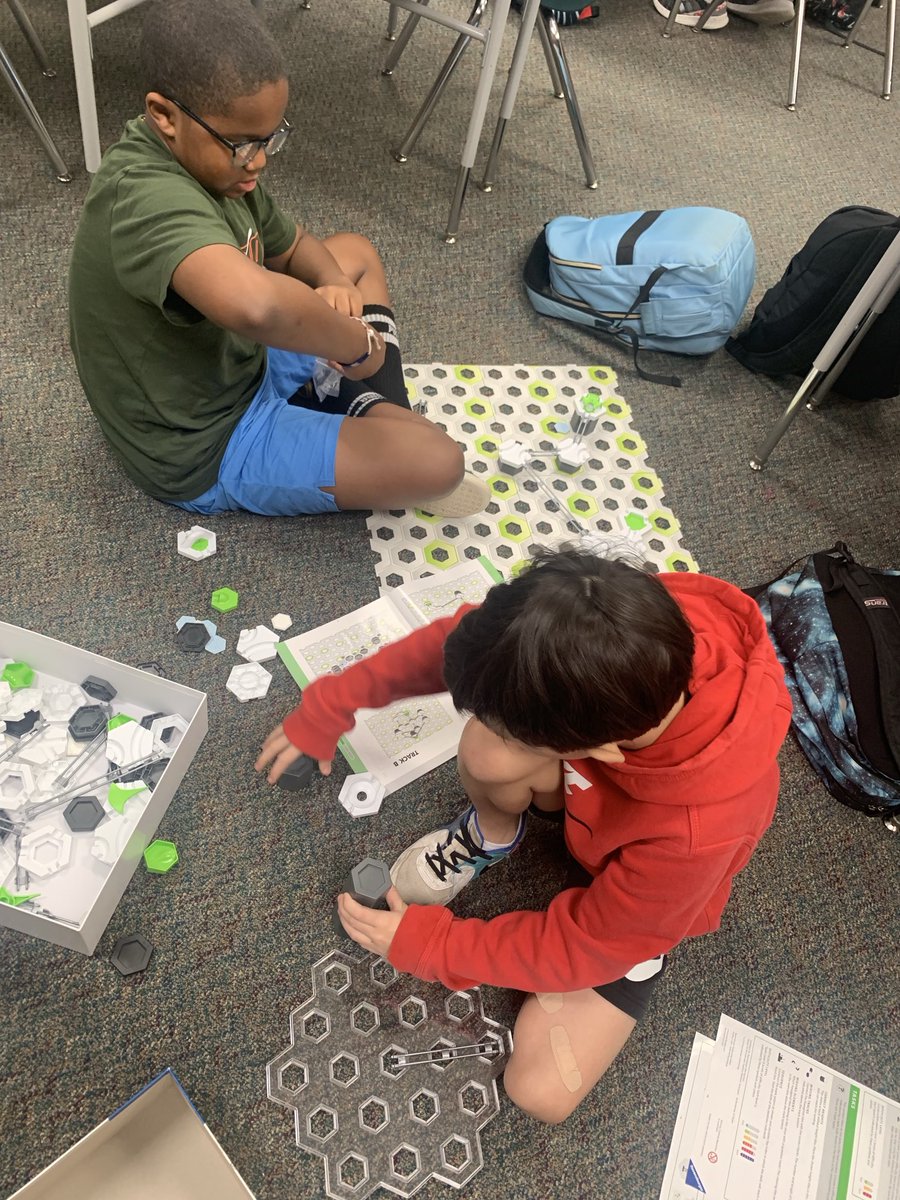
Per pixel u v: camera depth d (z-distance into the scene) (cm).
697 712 85
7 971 108
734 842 88
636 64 275
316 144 220
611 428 184
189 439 140
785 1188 109
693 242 186
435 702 139
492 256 209
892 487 187
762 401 197
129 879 115
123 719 122
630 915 91
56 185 192
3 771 118
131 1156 96
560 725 72
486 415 180
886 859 139
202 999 111
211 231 113
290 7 252
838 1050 121
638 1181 108
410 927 101
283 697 136
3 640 122
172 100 112
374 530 157
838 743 140
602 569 74
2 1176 98
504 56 258
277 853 122
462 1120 108
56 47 218
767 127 267
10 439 154
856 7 306
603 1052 106
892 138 276
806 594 150
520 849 130
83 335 131
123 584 142
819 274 181
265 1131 104
